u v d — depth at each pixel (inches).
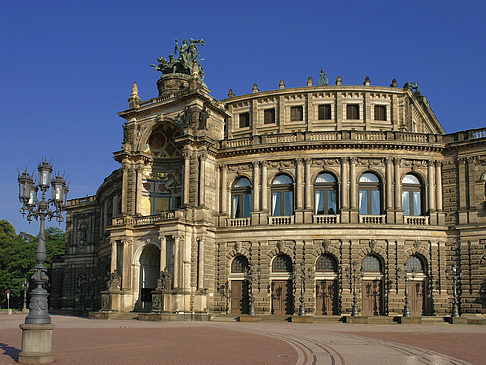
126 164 2842.0
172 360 966.4
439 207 2532.0
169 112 2805.1
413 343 1305.4
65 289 3949.3
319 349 1159.0
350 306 2404.0
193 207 2581.2
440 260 2474.2
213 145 2684.5
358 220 2487.7
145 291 2751.0
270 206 2618.1
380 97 3009.4
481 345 1263.5
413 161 2561.5
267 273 2522.1
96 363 928.3
